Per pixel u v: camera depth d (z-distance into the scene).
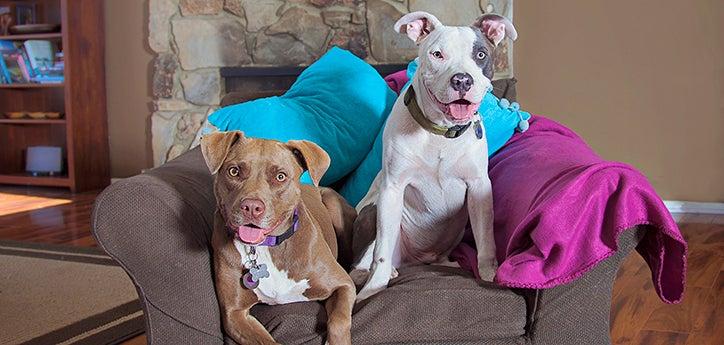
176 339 1.70
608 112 4.89
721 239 3.98
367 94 2.52
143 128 5.89
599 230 1.61
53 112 6.15
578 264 1.62
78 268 3.46
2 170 6.23
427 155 1.95
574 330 1.68
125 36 5.84
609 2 4.80
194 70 5.35
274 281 1.70
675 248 1.63
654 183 4.86
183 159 2.02
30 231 4.32
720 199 4.75
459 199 2.04
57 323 2.68
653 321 2.70
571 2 4.87
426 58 1.88
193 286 1.68
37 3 6.21
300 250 1.72
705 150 4.74
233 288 1.69
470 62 1.84
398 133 1.97
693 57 4.69
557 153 2.01
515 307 1.70
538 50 4.98
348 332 1.68
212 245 1.73
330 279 1.76
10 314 2.79
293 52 5.07
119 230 1.63
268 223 1.59
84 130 5.80
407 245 2.20
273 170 1.64
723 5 4.59
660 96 4.78
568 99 4.96
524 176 1.98
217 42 5.26
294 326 1.70
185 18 5.33
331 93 2.53
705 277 3.24
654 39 4.74
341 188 2.60
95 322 2.69
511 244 1.73
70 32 5.65
